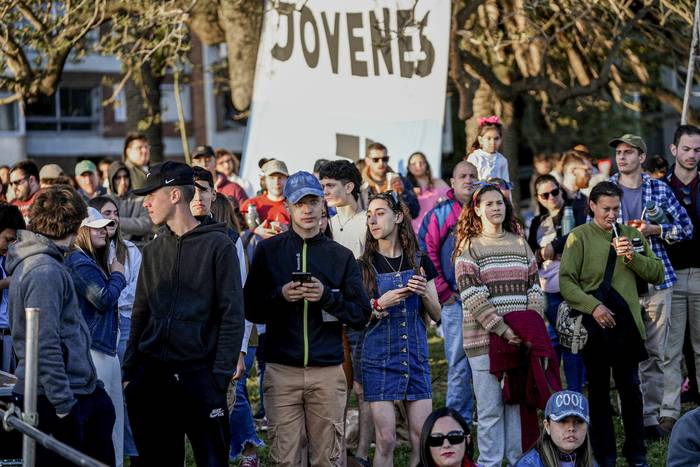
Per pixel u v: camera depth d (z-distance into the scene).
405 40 17.34
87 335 8.12
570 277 10.71
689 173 12.05
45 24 19.53
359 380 10.29
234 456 10.77
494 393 9.91
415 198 14.68
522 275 9.96
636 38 24.05
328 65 17.53
